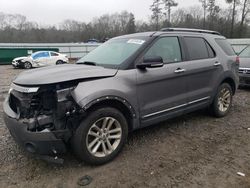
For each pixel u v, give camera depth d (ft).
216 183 10.19
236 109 20.16
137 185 10.11
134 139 14.17
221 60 17.15
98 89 10.88
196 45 15.89
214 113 17.62
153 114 13.29
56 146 10.25
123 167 11.37
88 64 13.76
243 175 10.72
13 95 11.18
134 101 12.25
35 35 210.79
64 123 10.38
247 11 167.84
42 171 11.14
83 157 10.99
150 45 13.33
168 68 13.69
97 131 11.30
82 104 10.32
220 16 178.50
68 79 10.46
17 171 11.16
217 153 12.65
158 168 11.27
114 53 13.85
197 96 15.60
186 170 11.10
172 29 15.23
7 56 92.73
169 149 13.03
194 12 183.73
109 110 11.34
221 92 17.58
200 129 15.74
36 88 10.26
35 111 10.41
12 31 209.15
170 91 13.97
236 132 15.34
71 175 10.81
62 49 120.57
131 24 204.95
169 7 178.29
